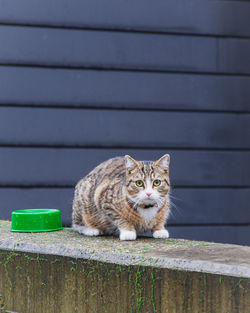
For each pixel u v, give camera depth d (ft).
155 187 12.56
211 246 11.17
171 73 22.03
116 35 21.49
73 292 10.95
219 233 22.24
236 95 22.50
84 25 21.20
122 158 14.33
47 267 11.41
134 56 21.65
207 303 8.91
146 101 21.79
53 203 20.99
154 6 21.80
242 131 22.54
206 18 22.25
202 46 22.25
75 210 14.11
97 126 21.38
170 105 21.98
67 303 11.06
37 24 20.80
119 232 13.41
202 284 8.96
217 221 22.25
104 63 21.42
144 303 9.77
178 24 22.02
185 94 22.11
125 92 21.59
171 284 9.38
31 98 20.79
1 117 20.52
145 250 10.71
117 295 10.19
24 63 20.71
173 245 11.41
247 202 22.44
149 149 21.84
